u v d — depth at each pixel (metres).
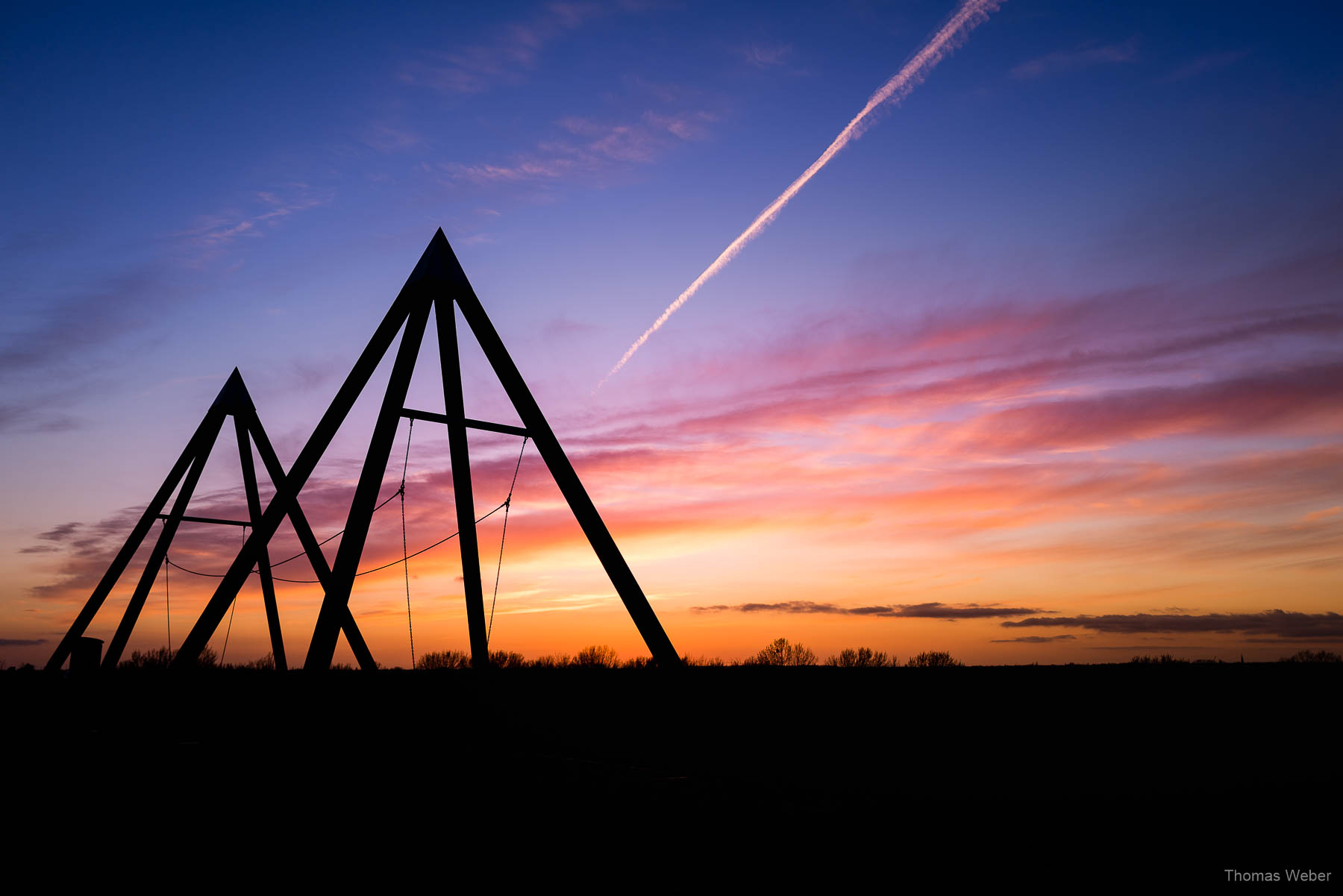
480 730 22.73
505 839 11.33
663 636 32.03
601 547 32.75
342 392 33.00
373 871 10.04
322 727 23.84
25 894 9.41
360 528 29.23
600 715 24.92
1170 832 11.49
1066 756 18.03
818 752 18.69
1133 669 31.86
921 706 25.20
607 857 10.49
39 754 19.14
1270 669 30.86
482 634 33.47
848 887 9.20
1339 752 18.33
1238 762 16.98
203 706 28.84
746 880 9.49
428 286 32.53
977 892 9.02
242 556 33.00
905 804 13.38
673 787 14.79
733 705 25.95
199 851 10.98
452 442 33.66
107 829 12.16
